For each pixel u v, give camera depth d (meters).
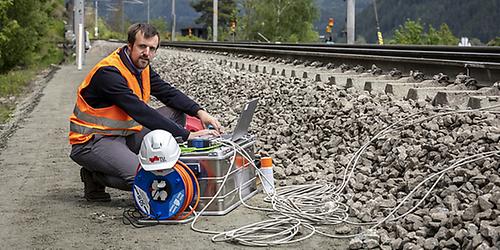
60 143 10.58
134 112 6.20
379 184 6.32
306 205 6.19
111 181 6.43
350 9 30.88
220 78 17.55
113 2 143.88
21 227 5.82
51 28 44.88
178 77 21.20
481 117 7.15
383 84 11.24
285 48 27.78
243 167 6.51
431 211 5.29
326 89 11.52
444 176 5.73
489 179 5.38
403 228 5.15
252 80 15.56
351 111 9.02
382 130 7.55
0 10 31.34
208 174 5.94
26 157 9.43
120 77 6.25
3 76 26.19
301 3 78.88
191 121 7.48
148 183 5.78
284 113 10.67
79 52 32.59
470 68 10.38
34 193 7.14
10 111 15.98
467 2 150.50
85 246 5.28
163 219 5.80
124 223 5.88
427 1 165.88
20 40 32.78
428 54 14.14
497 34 139.50
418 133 7.08
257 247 5.21
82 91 6.40
